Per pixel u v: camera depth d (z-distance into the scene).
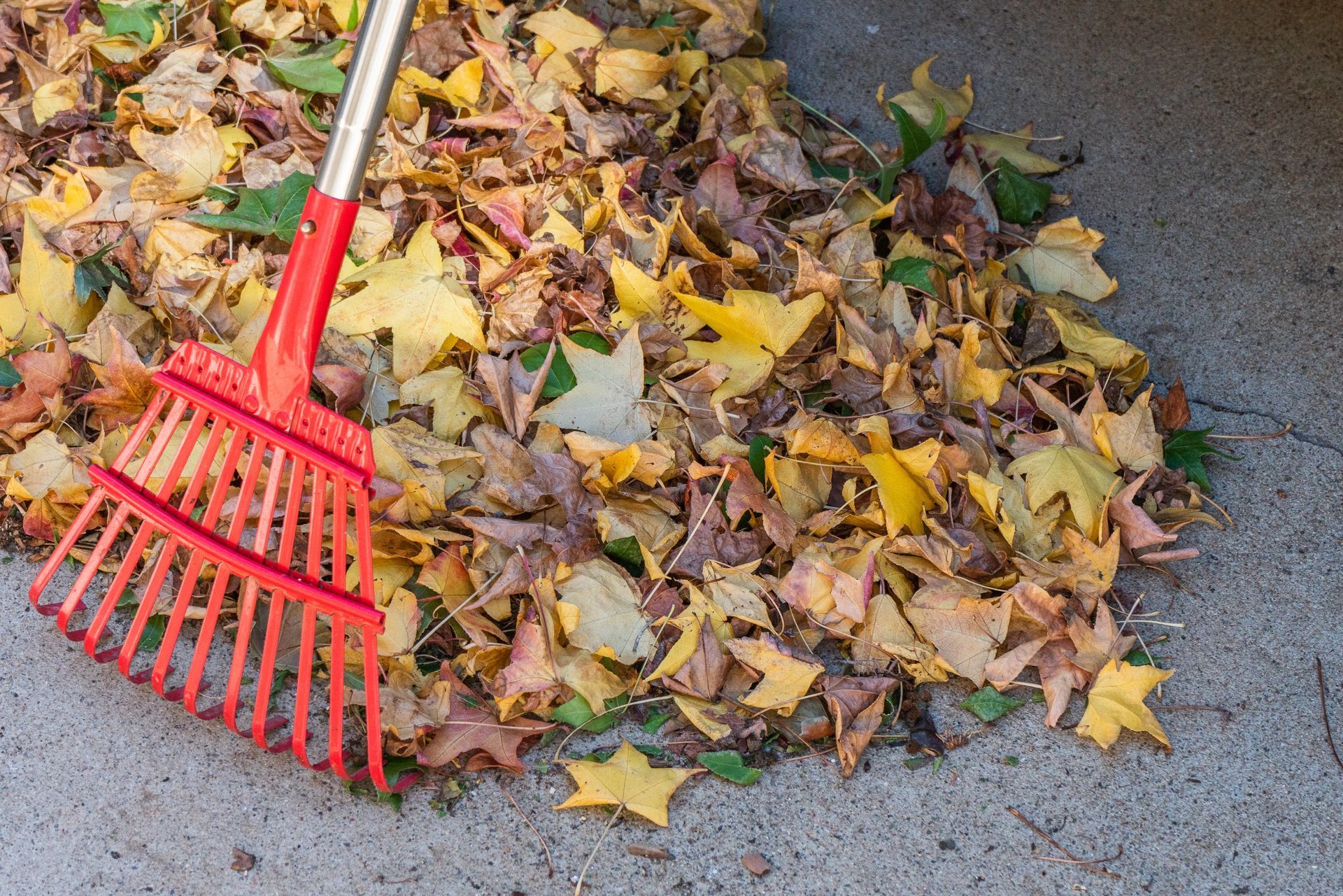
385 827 1.54
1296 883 1.54
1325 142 1.91
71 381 1.68
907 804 1.56
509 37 1.90
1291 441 1.74
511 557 1.60
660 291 1.71
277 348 1.54
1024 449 1.69
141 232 1.76
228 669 1.61
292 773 1.56
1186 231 1.87
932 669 1.60
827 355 1.73
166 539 1.64
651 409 1.68
